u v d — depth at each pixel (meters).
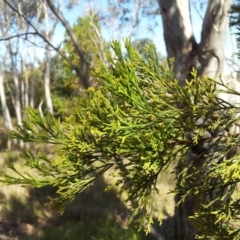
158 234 6.20
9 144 16.45
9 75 26.69
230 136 1.57
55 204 1.55
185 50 4.47
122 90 1.31
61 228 7.67
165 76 1.66
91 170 1.54
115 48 1.36
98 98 1.37
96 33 22.84
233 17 2.39
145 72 1.61
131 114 1.34
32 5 12.77
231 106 1.54
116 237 6.48
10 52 22.05
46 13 18.95
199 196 1.72
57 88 34.16
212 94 1.48
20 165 11.50
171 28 4.55
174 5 4.49
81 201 8.89
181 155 1.50
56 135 1.55
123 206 8.60
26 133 1.55
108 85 1.35
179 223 5.07
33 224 8.08
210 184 1.65
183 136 1.46
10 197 8.99
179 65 4.50
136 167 1.48
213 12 4.21
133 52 1.55
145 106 1.35
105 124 1.29
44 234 7.30
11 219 8.30
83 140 1.47
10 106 31.94
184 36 4.49
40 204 8.91
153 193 1.51
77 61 27.80
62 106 30.52
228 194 1.62
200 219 1.86
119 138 1.29
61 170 1.53
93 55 21.94
